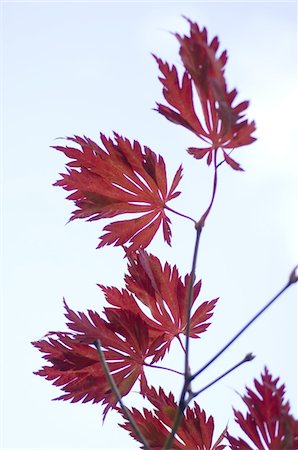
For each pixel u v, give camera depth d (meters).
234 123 1.24
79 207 1.37
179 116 1.27
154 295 1.37
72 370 1.35
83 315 1.35
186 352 1.24
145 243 1.38
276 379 1.24
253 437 1.25
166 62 1.27
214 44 1.24
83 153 1.37
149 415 1.34
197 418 1.34
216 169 1.26
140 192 1.37
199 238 1.27
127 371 1.35
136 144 1.37
